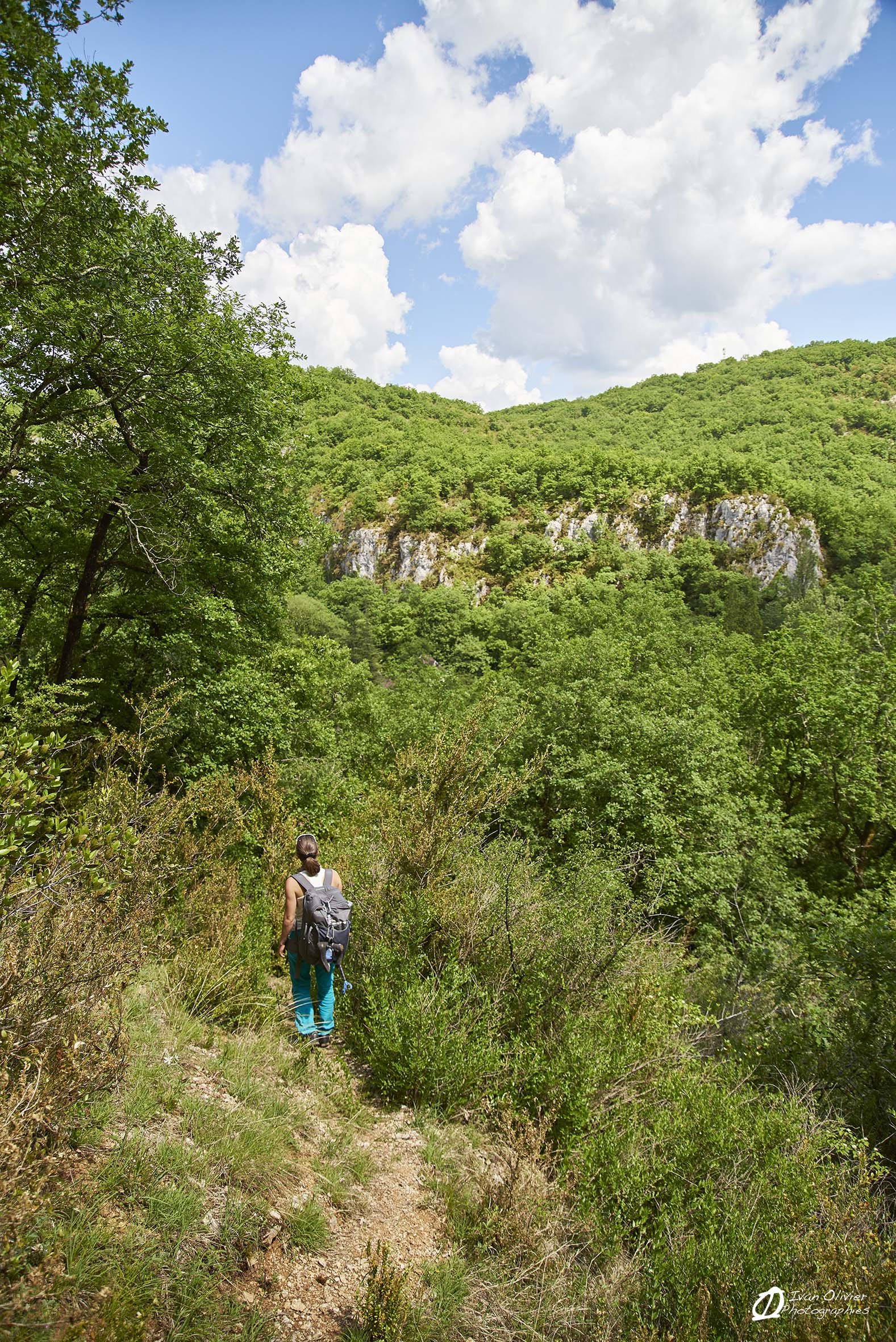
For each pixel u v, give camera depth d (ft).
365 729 72.95
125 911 11.98
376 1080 12.96
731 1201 9.73
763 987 20.25
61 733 23.32
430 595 332.80
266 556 44.09
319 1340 6.81
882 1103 15.49
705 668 78.33
